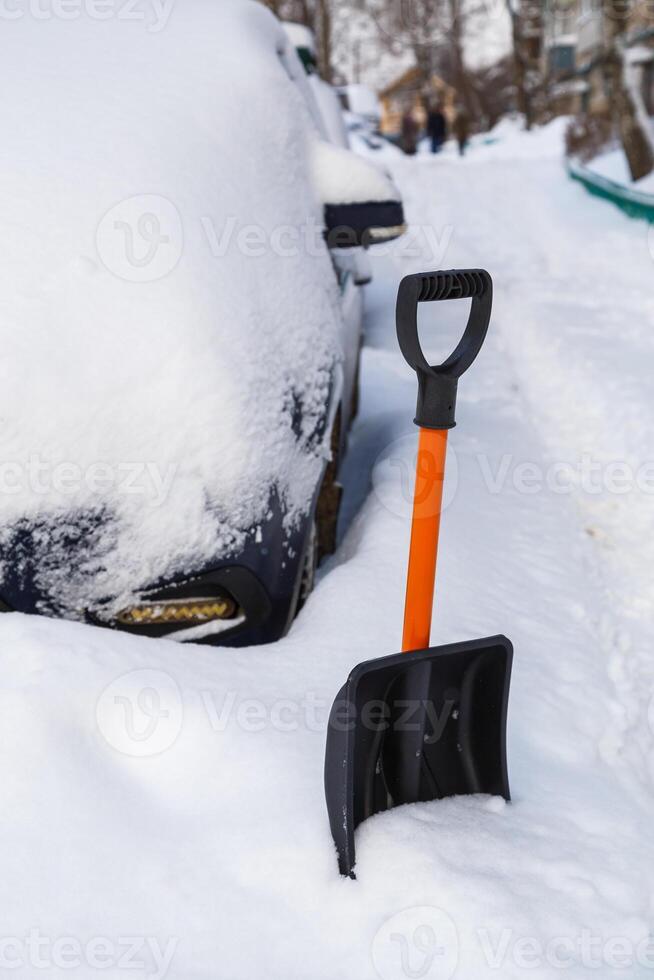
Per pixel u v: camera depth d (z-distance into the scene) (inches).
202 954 60.2
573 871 67.0
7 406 80.9
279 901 63.6
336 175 121.1
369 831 67.9
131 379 83.7
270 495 86.7
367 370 208.1
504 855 67.3
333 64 1859.0
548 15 1354.6
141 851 66.0
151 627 83.8
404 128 1182.9
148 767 71.3
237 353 88.5
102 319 85.4
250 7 132.5
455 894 63.3
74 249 88.9
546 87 1207.6
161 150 99.0
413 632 68.7
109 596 81.8
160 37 115.9
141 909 62.6
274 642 89.2
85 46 111.1
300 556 91.9
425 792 72.1
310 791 70.1
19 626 77.5
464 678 70.8
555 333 260.8
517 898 63.9
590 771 80.5
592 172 588.7
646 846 71.2
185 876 64.6
